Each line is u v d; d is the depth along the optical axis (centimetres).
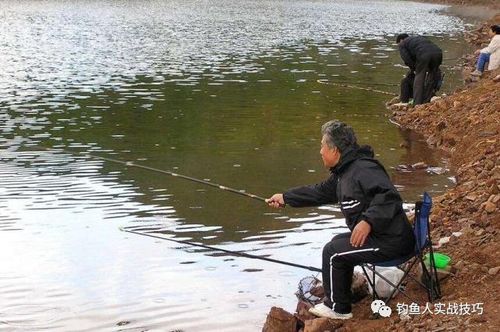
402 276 628
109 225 858
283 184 1037
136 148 1245
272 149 1250
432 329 538
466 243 699
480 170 1030
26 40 3120
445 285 620
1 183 1016
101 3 6066
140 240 812
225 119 1502
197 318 629
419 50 1551
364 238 566
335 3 6988
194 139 1317
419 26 4322
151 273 722
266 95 1805
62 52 2705
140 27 3941
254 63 2444
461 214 801
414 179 1070
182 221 877
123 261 752
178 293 678
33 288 684
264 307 651
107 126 1416
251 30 3853
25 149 1216
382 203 566
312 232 845
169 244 802
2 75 2073
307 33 3706
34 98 1709
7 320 620
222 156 1198
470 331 519
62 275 715
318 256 771
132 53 2708
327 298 608
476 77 1867
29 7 5312
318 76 2150
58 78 2034
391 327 564
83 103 1658
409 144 1307
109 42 3106
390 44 3159
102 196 967
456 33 3822
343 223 877
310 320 588
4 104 1625
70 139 1301
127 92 1816
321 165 1147
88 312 638
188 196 973
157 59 2527
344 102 1727
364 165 582
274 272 727
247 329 611
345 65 2420
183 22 4372
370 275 641
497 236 688
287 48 2955
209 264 747
